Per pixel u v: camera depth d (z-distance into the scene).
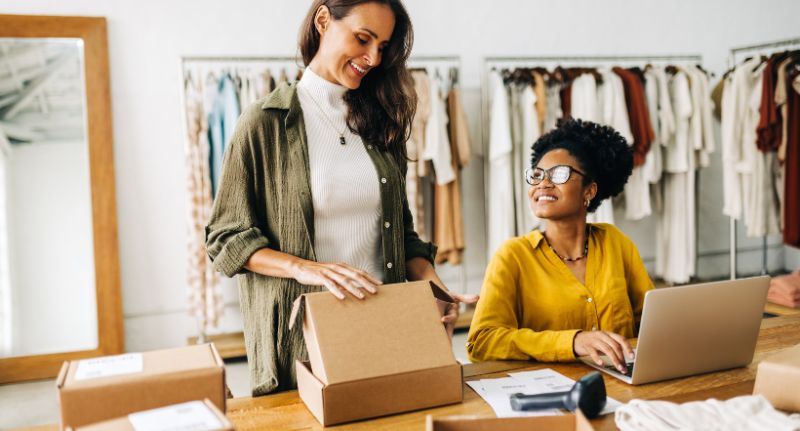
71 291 3.86
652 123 4.37
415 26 4.41
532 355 1.55
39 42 3.76
